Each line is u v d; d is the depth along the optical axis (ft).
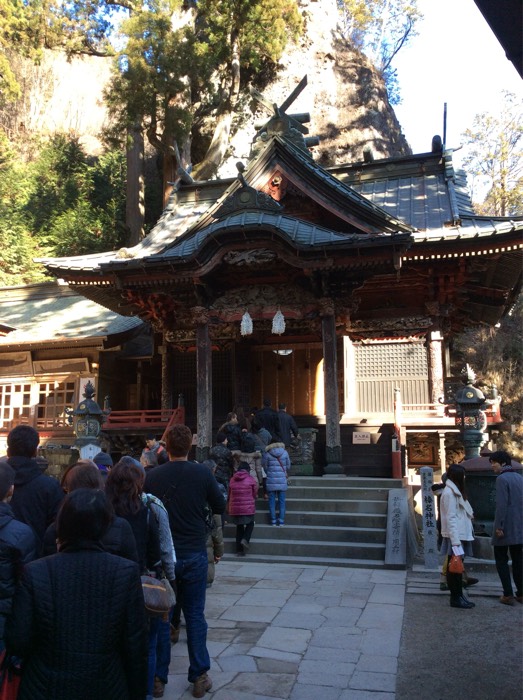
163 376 59.00
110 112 80.43
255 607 21.93
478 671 15.72
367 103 107.14
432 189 56.44
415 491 46.06
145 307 54.65
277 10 79.71
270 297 45.37
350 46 114.52
